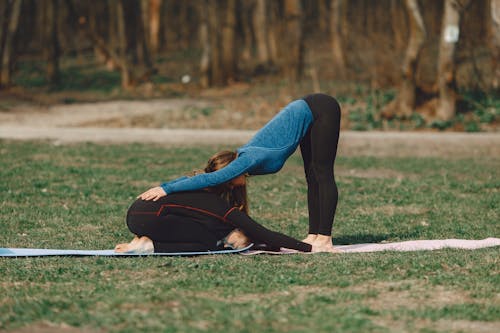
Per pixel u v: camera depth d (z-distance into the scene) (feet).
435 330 16.49
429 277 20.80
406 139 67.05
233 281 20.31
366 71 109.70
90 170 47.67
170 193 24.22
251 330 16.14
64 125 82.74
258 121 84.33
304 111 24.73
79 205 35.83
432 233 29.96
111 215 33.32
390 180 45.39
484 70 86.43
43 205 35.73
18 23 115.03
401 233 30.12
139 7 146.82
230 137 69.62
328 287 20.01
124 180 44.29
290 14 110.32
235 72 124.88
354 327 16.43
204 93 116.16
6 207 34.86
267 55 144.25
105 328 16.46
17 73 141.59
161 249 24.25
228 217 24.16
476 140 66.69
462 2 79.41
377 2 133.49
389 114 80.94
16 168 47.96
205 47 122.31
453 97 79.51
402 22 108.99
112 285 20.02
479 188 41.81
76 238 28.40
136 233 24.47
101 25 175.94
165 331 16.02
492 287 19.83
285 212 34.94
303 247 24.59
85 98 111.55
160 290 19.39
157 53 172.04
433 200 38.09
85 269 21.76
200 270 21.71
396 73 98.27
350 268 21.88
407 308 18.02
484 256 23.48
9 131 71.36
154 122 84.33
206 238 24.35
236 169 23.84
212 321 16.78
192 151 60.54
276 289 19.69
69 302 18.20
